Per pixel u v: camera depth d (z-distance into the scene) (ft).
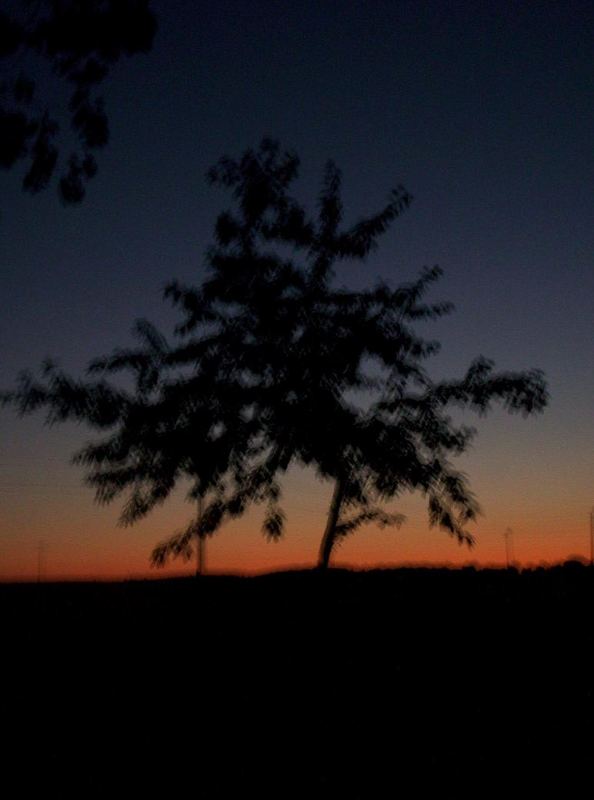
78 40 32.91
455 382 44.75
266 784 26.11
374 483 43.11
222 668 37.96
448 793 24.86
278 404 41.75
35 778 26.94
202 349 42.91
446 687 34.19
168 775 27.12
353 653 39.40
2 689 35.96
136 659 39.83
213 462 41.65
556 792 24.45
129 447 42.19
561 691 32.63
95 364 42.34
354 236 45.57
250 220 45.34
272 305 43.14
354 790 25.48
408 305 45.44
